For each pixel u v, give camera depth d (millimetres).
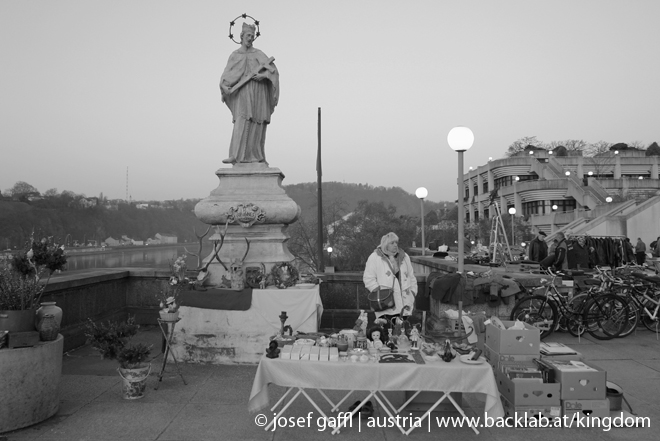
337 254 39031
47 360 4754
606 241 16094
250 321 6871
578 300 8820
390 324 5820
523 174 59719
